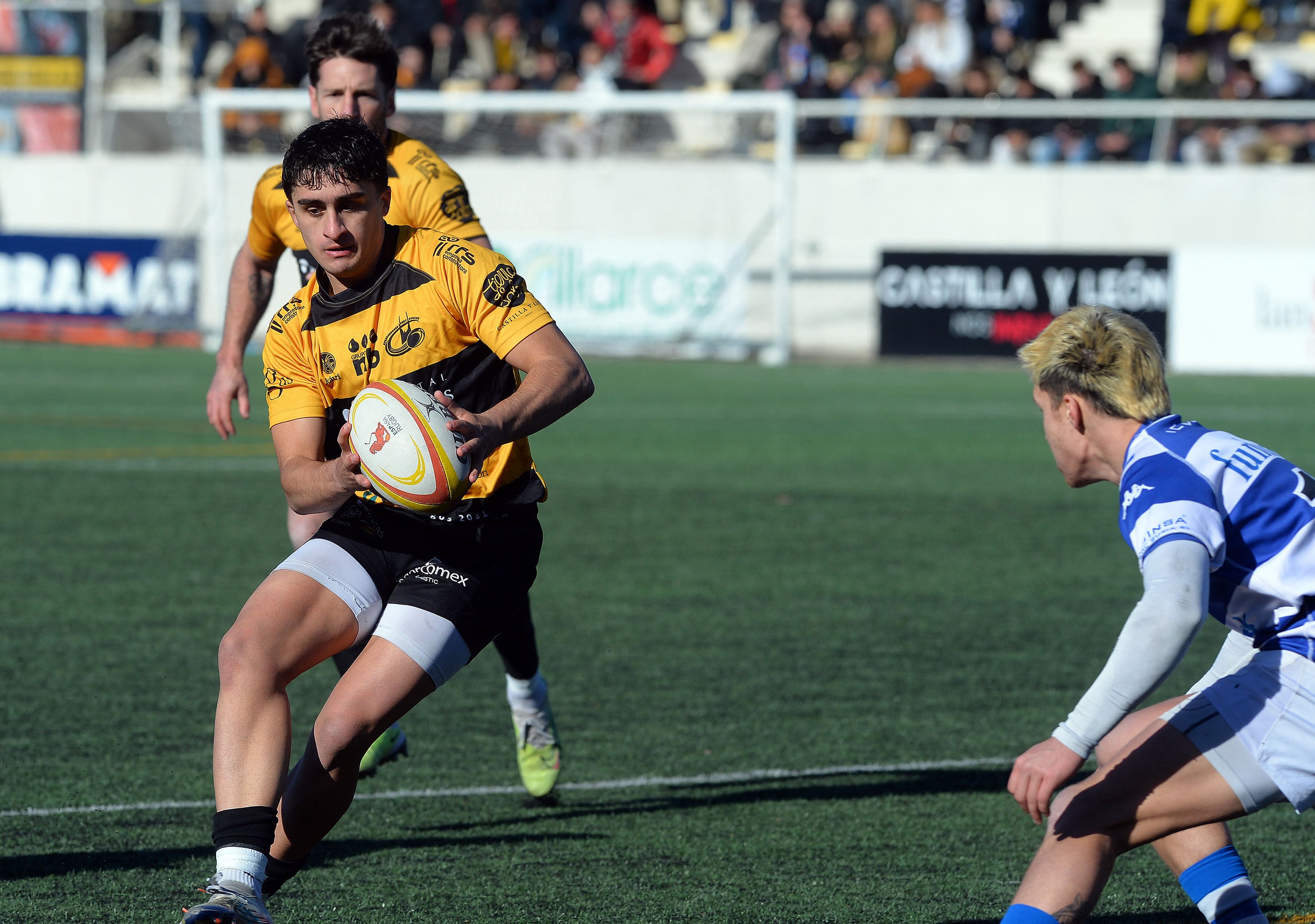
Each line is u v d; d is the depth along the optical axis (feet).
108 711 63.72
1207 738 33.83
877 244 238.48
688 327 226.17
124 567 93.20
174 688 67.46
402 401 38.01
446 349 40.32
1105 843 33.96
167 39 289.12
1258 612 34.76
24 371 199.72
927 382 200.03
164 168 246.88
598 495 120.88
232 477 127.65
